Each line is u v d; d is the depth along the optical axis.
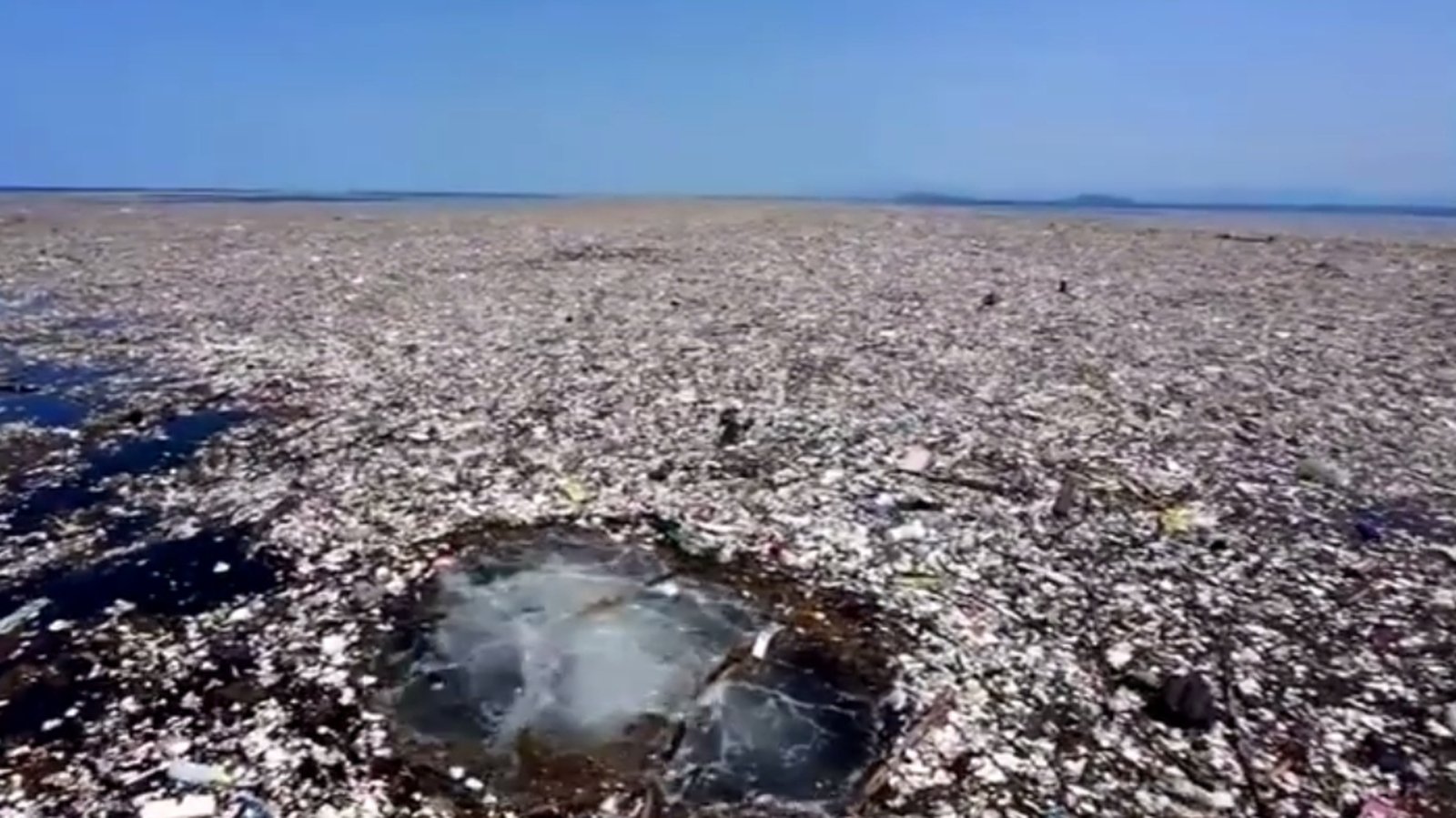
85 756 8.34
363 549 12.29
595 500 13.71
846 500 13.76
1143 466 15.62
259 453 15.85
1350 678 9.91
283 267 38.59
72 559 12.05
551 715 8.98
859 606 10.91
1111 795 8.11
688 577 11.54
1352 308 30.86
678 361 21.97
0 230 52.72
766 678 9.59
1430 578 12.05
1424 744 8.88
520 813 7.75
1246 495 14.58
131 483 14.57
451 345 23.70
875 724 8.94
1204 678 9.74
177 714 8.95
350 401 18.78
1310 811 7.98
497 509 13.44
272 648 10.05
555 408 18.25
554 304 29.73
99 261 39.91
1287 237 59.19
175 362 22.11
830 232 57.62
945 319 27.41
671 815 7.79
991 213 108.06
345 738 8.63
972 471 15.09
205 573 11.68
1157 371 21.75
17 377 20.86
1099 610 11.09
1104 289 33.97
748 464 15.16
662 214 78.56
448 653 9.95
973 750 8.59
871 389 19.66
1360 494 14.75
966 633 10.42
